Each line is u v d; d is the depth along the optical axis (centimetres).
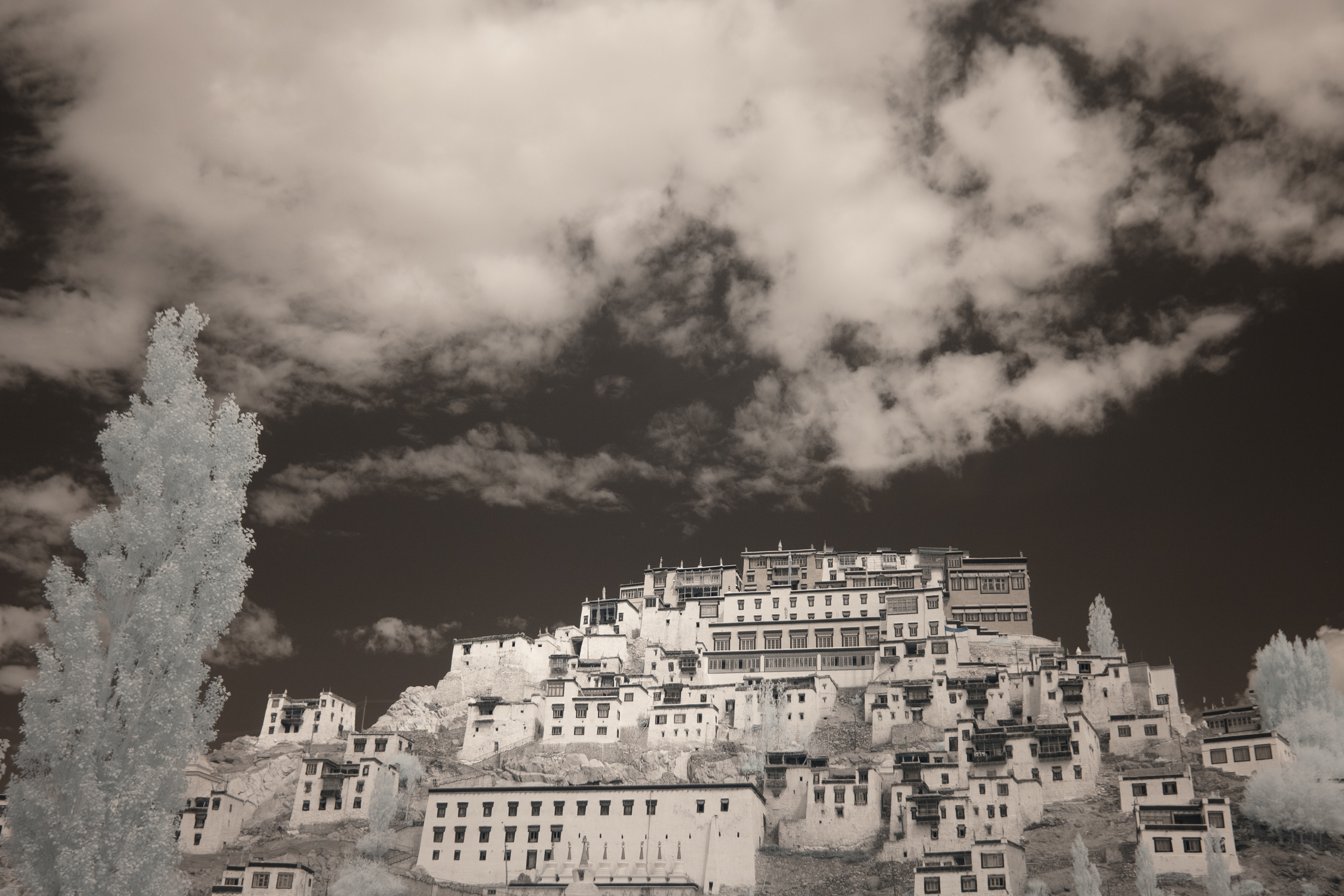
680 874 12788
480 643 19488
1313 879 10431
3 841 5816
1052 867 11462
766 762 14525
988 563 19850
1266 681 14738
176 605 6366
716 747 16288
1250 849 11062
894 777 13812
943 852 11619
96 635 6172
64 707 5978
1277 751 12525
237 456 6875
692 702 17075
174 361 6838
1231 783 12488
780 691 17038
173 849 6112
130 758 6050
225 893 12512
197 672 6391
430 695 19050
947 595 19688
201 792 15375
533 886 12975
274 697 18075
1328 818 11044
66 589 6256
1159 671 15400
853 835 13262
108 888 5762
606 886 12769
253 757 17112
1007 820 12406
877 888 12031
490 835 13838
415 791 15425
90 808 5841
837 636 18775
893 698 15962
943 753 14050
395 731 18150
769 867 13012
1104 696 15000
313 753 16825
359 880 12644
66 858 5659
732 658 18625
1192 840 10969
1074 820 12469
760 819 13662
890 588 19288
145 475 6494
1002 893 11000
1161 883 10731
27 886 5722
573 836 13638
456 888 13025
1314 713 13675
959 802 12569
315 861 13438
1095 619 18462
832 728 16425
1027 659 17462
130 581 6400
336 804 15075
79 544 6362
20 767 5953
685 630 19862
